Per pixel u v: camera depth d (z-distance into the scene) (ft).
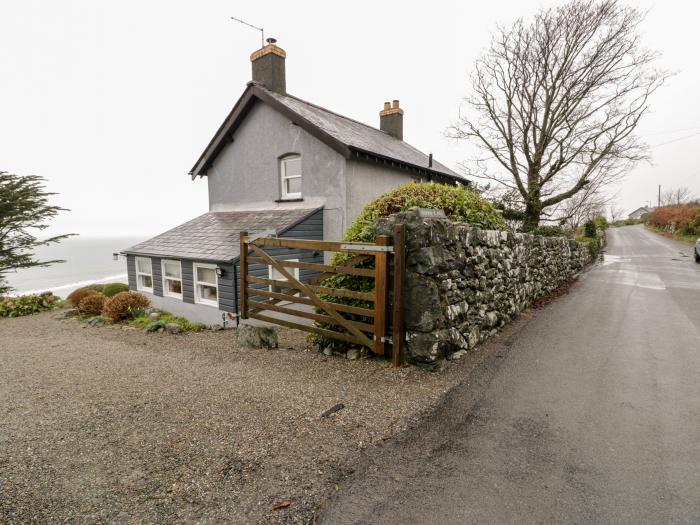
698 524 6.97
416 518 7.22
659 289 31.76
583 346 17.37
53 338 23.53
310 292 16.94
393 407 11.61
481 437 10.01
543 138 49.83
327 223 36.17
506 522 7.09
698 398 12.14
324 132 33.81
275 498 7.73
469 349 16.78
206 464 8.89
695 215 101.45
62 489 8.09
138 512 7.38
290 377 14.28
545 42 47.11
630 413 11.23
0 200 44.98
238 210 43.62
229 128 41.78
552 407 11.64
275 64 40.63
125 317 28.91
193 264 34.27
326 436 10.03
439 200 18.89
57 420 11.30
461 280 16.22
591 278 39.17
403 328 14.73
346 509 7.45
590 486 8.07
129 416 11.44
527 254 25.38
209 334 23.54
